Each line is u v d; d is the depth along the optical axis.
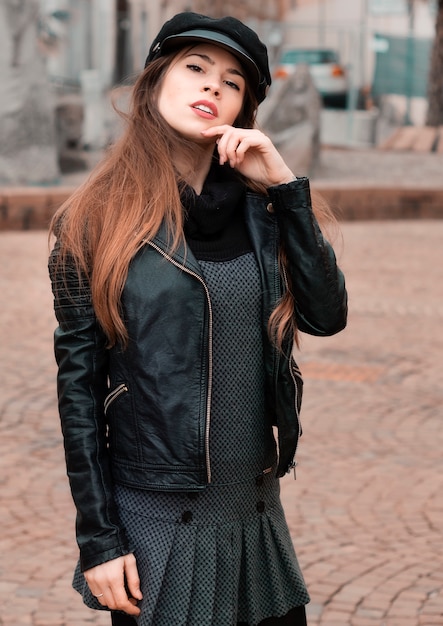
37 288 9.38
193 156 2.20
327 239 2.51
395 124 24.11
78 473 2.07
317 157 17.28
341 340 7.81
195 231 2.13
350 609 3.67
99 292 2.05
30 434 5.58
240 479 2.16
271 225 2.20
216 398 2.12
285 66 23.31
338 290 2.21
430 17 27.06
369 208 15.07
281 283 2.19
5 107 13.97
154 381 2.06
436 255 12.00
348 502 4.70
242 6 23.00
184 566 2.09
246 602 2.19
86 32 19.44
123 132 2.22
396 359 7.31
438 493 4.84
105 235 2.07
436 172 18.81
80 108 16.67
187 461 2.08
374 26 26.80
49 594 3.77
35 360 7.04
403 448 5.46
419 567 4.03
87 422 2.09
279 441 2.21
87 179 2.21
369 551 4.18
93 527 2.05
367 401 6.29
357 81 23.83
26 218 12.91
